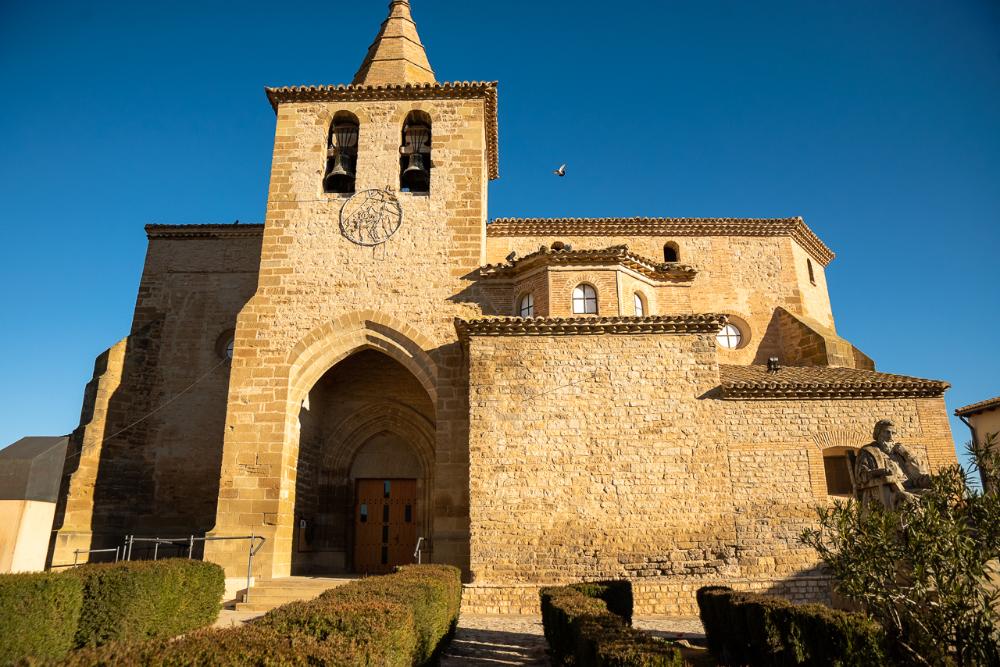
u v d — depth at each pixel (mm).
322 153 23312
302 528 21672
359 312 21312
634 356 18672
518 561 16781
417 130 24281
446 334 21062
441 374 20516
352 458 23906
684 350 18750
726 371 21281
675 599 16484
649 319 18688
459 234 22219
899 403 18719
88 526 22844
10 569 9227
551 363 18547
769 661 8672
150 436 24906
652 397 18312
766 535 17281
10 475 9531
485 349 18625
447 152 23250
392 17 27406
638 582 16641
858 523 7605
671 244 27578
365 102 23922
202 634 5500
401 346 21016
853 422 18438
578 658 7922
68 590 9516
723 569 16938
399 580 10156
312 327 21188
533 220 26797
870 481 10820
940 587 6801
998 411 23938
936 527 6996
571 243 27172
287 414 20234
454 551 18547
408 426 23938
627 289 21281
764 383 18531
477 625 14594
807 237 28688
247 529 19078
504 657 11438
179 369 25812
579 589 13000
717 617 10836
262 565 18688
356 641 5809
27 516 9453
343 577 20047
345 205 22578
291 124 23641
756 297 26938
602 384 18391
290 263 21859
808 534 8422
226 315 26547
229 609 16531
